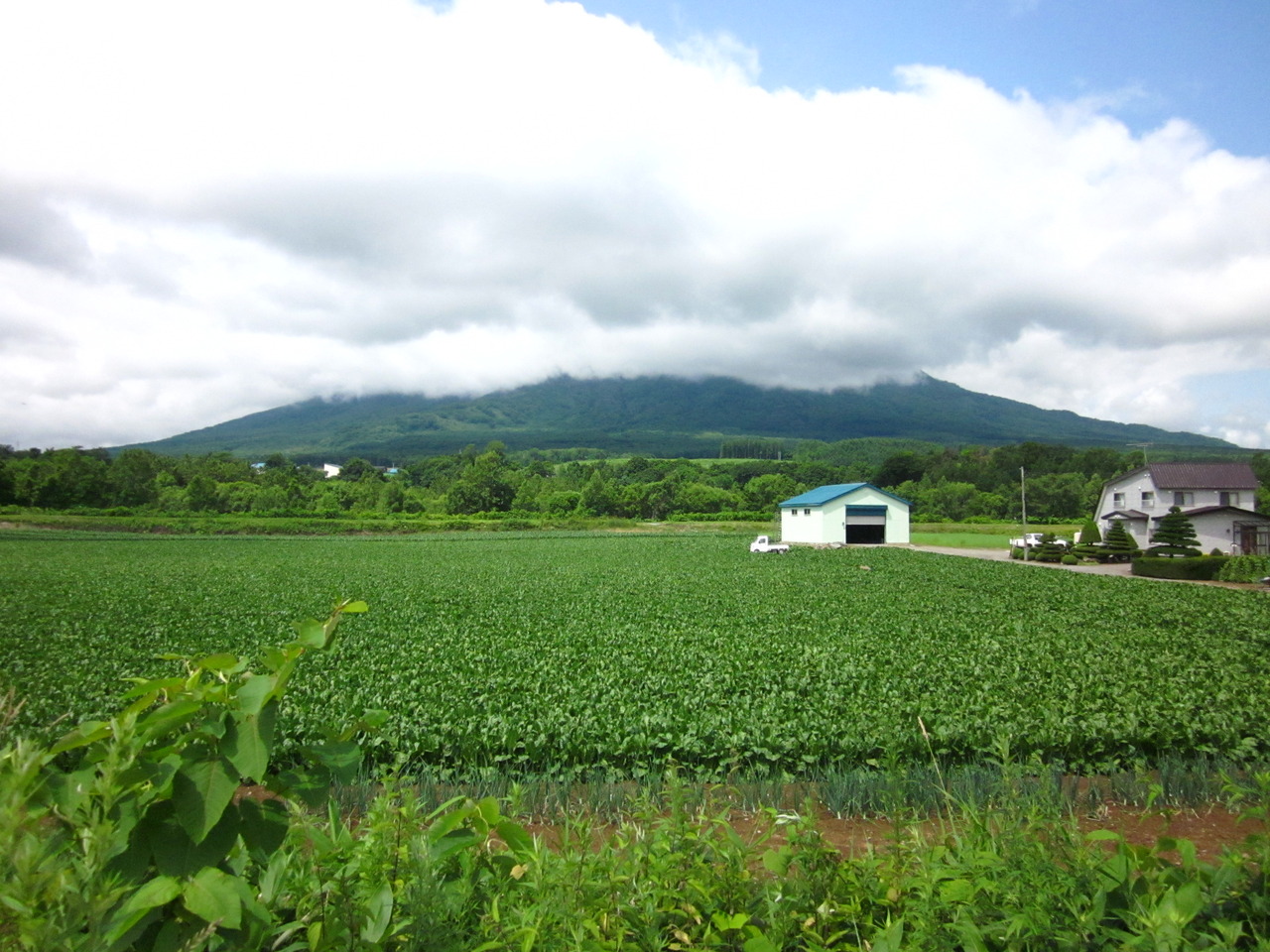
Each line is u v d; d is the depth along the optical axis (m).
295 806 3.11
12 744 2.33
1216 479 62.53
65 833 2.27
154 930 2.35
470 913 3.23
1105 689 15.68
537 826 8.55
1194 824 8.84
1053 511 116.06
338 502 125.81
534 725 12.38
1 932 2.02
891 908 3.45
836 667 18.22
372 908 2.76
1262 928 2.97
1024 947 2.90
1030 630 24.50
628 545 73.12
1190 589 36.94
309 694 15.31
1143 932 2.75
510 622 26.19
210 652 20.77
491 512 120.25
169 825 2.34
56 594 33.28
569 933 3.06
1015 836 3.35
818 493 79.94
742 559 56.75
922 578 42.47
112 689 15.76
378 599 32.81
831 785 9.20
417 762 10.99
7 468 101.50
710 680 16.56
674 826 3.76
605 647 21.25
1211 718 12.89
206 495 109.38
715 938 3.14
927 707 13.84
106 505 107.75
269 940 2.77
